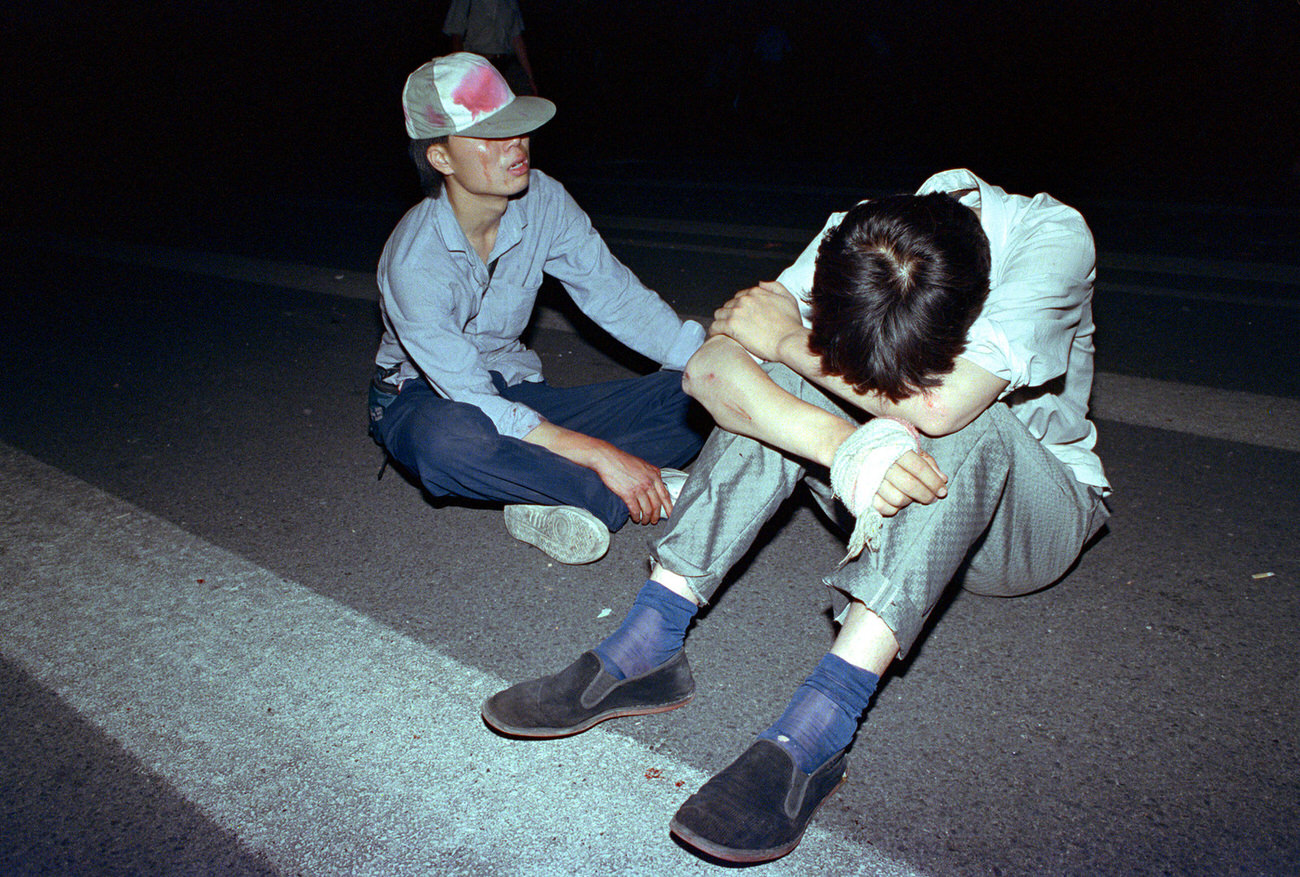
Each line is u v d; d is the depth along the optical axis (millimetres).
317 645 2342
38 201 9438
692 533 1858
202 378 4293
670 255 6289
